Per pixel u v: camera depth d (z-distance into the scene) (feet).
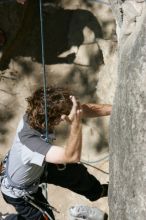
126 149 12.87
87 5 23.21
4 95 24.16
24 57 23.99
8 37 23.52
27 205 15.53
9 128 24.08
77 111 13.57
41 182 15.69
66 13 23.71
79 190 16.38
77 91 23.44
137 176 12.55
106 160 22.45
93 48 23.15
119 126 13.15
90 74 23.32
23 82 24.12
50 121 14.21
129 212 12.98
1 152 23.77
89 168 22.44
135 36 12.81
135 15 13.15
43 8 23.85
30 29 23.91
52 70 23.85
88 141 22.93
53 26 23.85
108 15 22.70
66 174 15.84
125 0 13.41
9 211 22.15
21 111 24.08
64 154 13.76
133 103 12.47
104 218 19.15
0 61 23.94
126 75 12.78
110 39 22.44
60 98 14.03
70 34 23.63
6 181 15.26
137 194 12.62
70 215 19.12
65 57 23.76
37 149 14.11
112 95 21.86
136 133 12.44
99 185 16.62
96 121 22.85
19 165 14.66
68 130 23.35
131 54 12.61
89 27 23.09
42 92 14.25
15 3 23.24
